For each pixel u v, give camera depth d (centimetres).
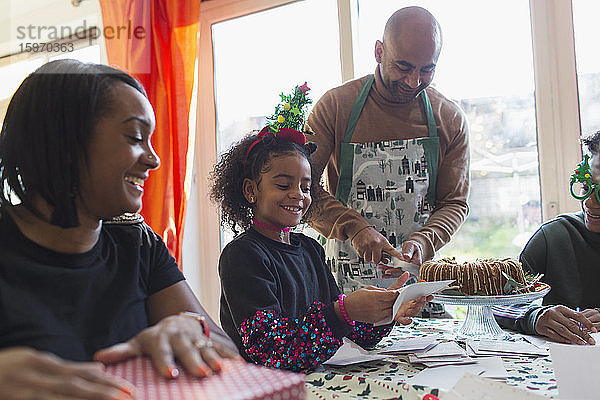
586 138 165
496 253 237
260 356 112
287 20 276
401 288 123
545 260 172
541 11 221
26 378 52
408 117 195
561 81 220
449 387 101
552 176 223
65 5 254
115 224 96
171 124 263
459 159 195
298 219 134
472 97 236
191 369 65
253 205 137
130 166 83
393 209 194
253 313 115
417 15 180
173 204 262
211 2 293
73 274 82
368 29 256
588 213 162
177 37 261
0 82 242
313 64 271
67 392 52
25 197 80
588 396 90
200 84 298
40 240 81
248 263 121
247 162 138
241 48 289
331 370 116
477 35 234
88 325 84
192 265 296
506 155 232
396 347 131
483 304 138
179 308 99
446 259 155
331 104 200
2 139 82
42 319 77
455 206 192
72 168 80
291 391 62
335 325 118
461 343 135
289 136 137
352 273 196
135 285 93
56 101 79
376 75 196
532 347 128
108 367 67
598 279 164
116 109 81
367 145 196
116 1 264
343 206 188
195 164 300
